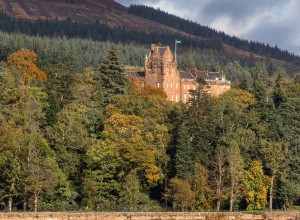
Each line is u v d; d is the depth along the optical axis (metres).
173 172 168.12
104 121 173.38
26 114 161.38
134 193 156.50
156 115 184.50
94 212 144.38
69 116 167.00
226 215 153.25
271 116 192.00
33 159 149.25
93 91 191.12
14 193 147.50
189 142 169.12
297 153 176.75
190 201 157.88
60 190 151.50
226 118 184.00
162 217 148.62
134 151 160.62
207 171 164.75
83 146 162.88
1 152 147.12
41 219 139.88
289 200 171.38
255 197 167.50
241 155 172.38
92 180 157.12
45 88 189.88
